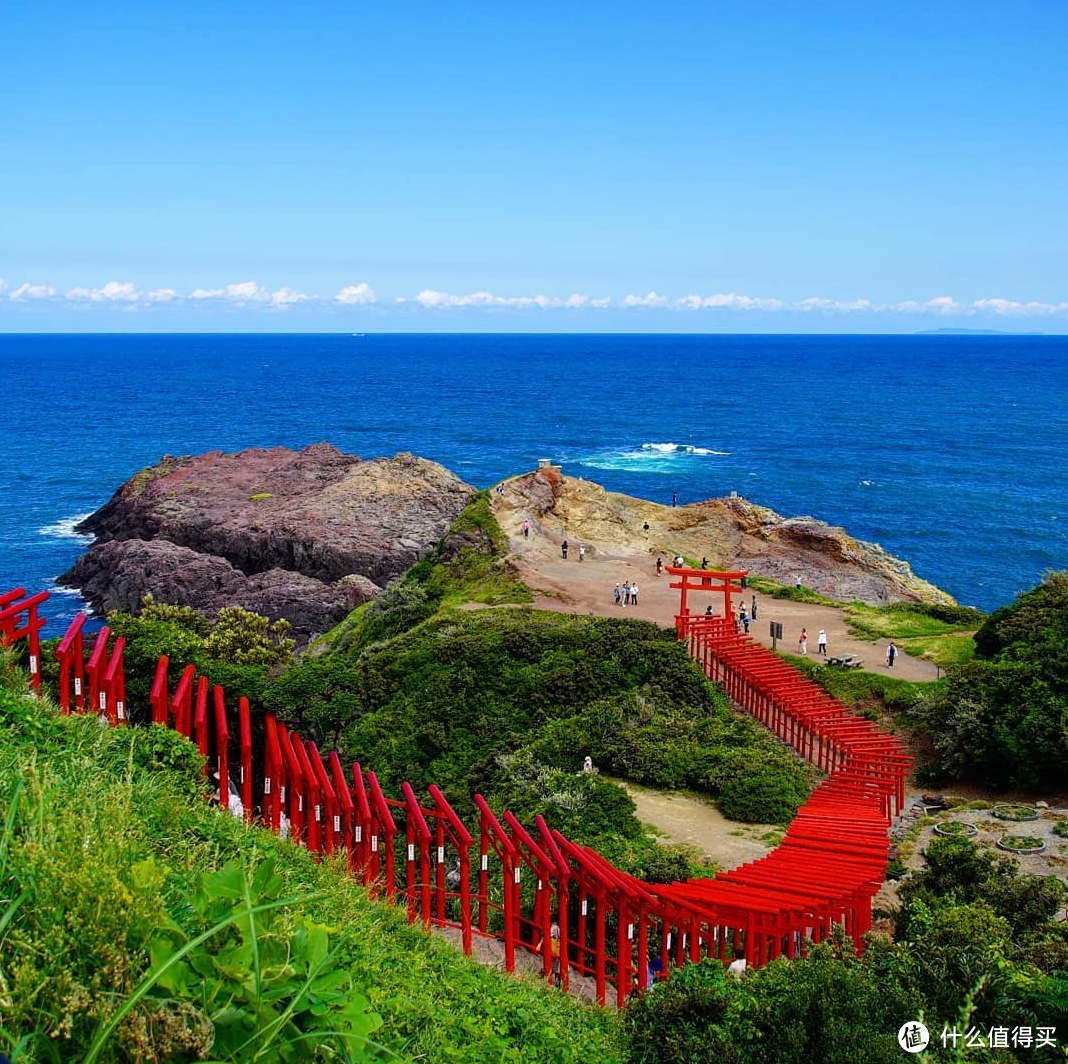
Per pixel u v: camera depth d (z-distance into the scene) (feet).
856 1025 41.96
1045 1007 43.14
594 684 139.85
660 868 85.71
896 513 424.87
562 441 642.22
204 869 40.14
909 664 161.17
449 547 222.69
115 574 281.95
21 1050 20.72
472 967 54.29
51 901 24.12
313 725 131.85
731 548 263.08
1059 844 104.99
